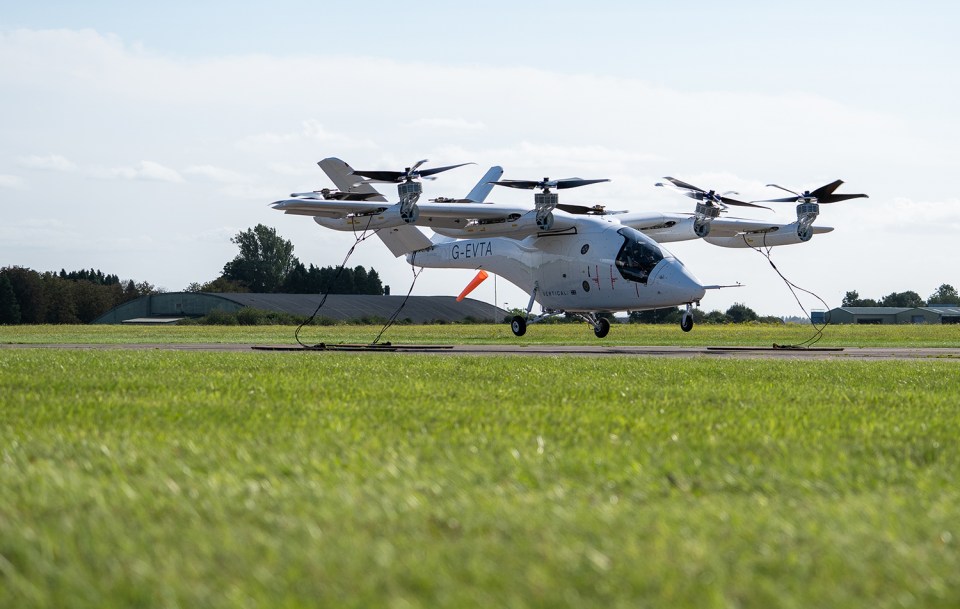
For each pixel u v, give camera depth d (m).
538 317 92.56
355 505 13.23
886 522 12.41
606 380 36.47
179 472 15.63
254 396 29.31
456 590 9.52
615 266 82.94
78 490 13.95
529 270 91.69
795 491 14.61
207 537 11.46
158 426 21.70
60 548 10.86
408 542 11.35
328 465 16.27
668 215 97.81
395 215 79.56
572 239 86.94
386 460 16.92
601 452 17.95
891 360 53.94
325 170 94.38
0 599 9.32
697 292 78.56
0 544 11.09
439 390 31.62
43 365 44.66
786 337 111.81
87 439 19.25
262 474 15.63
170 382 34.25
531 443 19.23
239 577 9.96
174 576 9.89
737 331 137.38
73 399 27.66
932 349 76.75
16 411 24.12
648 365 46.50
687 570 10.23
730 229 94.88
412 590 9.62
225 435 19.98
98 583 9.76
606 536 11.63
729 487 15.01
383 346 76.19
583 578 9.98
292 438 19.59
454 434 20.38
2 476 15.05
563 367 44.47
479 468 16.06
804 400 28.80
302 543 11.21
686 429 21.62
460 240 101.25
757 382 35.81
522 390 31.67
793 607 9.12
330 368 43.16
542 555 10.76
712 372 41.41
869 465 16.83
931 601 9.45
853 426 22.09
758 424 22.36
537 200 83.69
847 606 9.19
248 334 126.50
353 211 81.25
